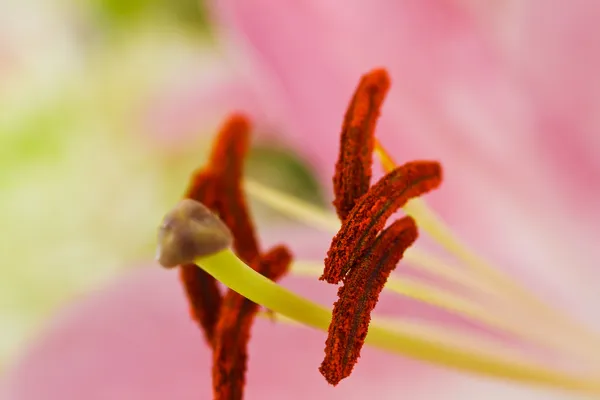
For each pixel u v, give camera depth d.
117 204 0.40
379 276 0.27
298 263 0.31
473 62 0.34
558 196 0.35
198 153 0.40
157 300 0.35
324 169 0.34
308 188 0.38
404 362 0.35
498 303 0.34
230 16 0.34
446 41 0.34
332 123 0.34
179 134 0.39
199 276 0.29
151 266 0.35
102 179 0.40
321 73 0.34
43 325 0.34
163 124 0.39
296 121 0.34
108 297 0.35
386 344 0.30
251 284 0.27
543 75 0.34
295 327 0.34
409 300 0.35
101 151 0.40
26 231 0.39
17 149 0.39
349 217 0.27
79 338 0.34
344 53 0.34
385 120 0.34
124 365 0.34
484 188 0.35
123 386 0.34
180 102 0.39
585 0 0.33
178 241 0.26
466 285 0.33
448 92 0.34
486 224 0.35
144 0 0.39
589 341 0.33
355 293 0.27
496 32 0.34
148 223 0.40
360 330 0.27
